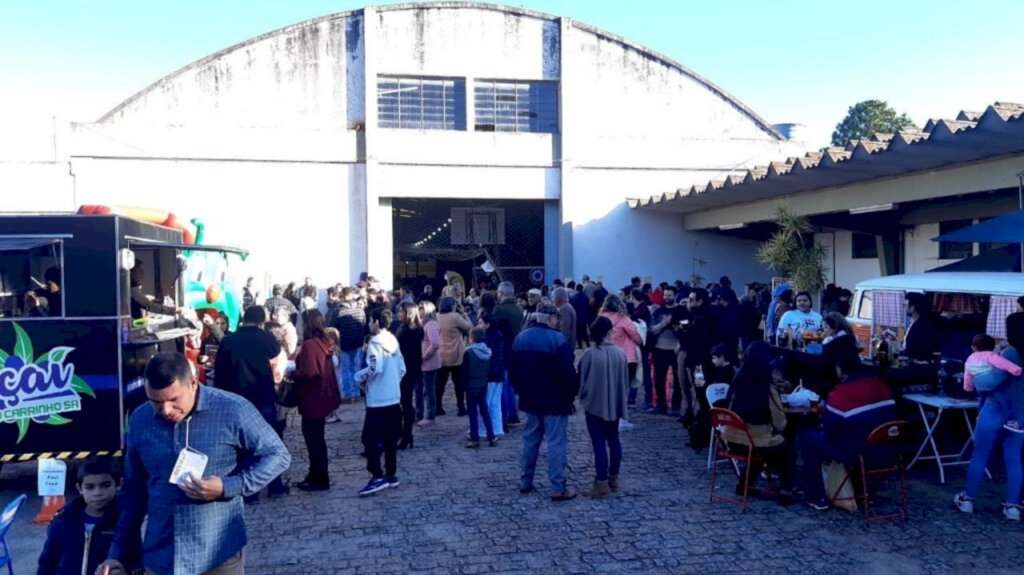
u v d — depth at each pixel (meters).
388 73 18.78
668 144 20.02
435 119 19.22
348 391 11.67
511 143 19.31
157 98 17.80
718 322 9.02
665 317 10.30
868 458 6.22
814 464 6.51
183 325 9.01
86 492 3.64
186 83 17.91
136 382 7.31
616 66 19.75
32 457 6.87
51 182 17.36
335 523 6.37
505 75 19.33
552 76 19.58
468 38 19.11
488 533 6.10
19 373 6.87
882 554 5.58
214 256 12.01
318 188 18.53
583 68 19.59
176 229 9.47
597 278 19.80
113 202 17.62
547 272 19.86
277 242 18.34
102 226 6.94
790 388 7.89
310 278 17.05
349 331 11.59
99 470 3.65
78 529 3.73
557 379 6.81
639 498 6.92
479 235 20.50
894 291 9.38
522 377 6.91
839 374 6.73
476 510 6.65
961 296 8.52
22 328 6.88
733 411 6.63
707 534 6.02
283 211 18.38
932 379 7.66
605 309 10.05
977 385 6.21
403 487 7.32
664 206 18.77
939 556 5.53
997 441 6.41
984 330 8.34
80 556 3.70
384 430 7.19
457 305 10.95
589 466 8.02
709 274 20.48
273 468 3.34
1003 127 8.72
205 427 3.24
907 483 7.24
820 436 6.54
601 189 19.78
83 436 6.91
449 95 19.30
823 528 6.12
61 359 6.90
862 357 8.89
